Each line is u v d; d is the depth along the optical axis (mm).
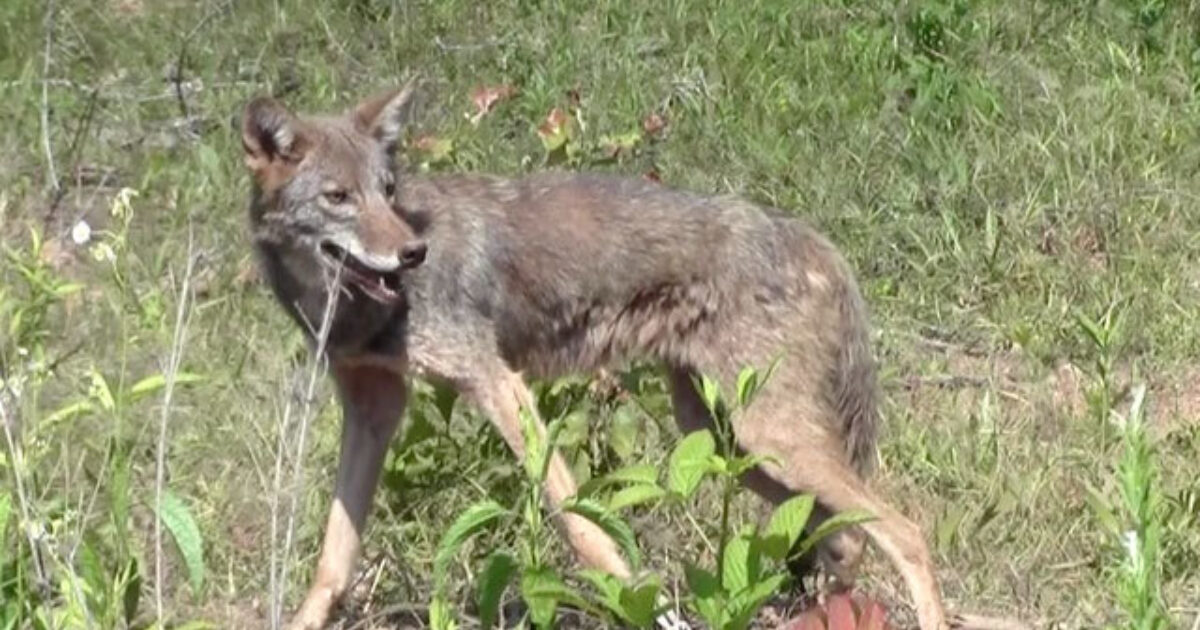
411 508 9523
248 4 15148
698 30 15211
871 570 9633
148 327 10078
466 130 13195
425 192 9328
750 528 7168
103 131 13703
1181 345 11977
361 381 9281
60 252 12141
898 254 12742
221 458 9883
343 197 9094
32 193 13031
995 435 10562
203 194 12766
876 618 6656
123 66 14586
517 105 13891
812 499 7195
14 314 9023
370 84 14336
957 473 10289
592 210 9430
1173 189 13344
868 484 9633
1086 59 14812
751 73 14477
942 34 15070
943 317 12266
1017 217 12898
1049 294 12406
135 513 9266
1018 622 9180
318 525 9500
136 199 12680
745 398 7871
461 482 9523
